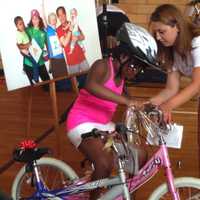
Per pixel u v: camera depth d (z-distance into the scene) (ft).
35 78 8.95
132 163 6.93
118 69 7.11
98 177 7.14
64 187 7.45
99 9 13.43
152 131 6.80
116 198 6.91
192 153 11.72
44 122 13.46
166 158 6.77
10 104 15.02
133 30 6.89
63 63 9.50
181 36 7.48
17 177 8.13
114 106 7.62
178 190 7.30
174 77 8.16
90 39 10.11
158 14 7.53
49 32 9.25
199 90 8.21
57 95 15.56
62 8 9.54
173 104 7.46
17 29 8.61
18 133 12.73
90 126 7.43
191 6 9.56
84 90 7.55
